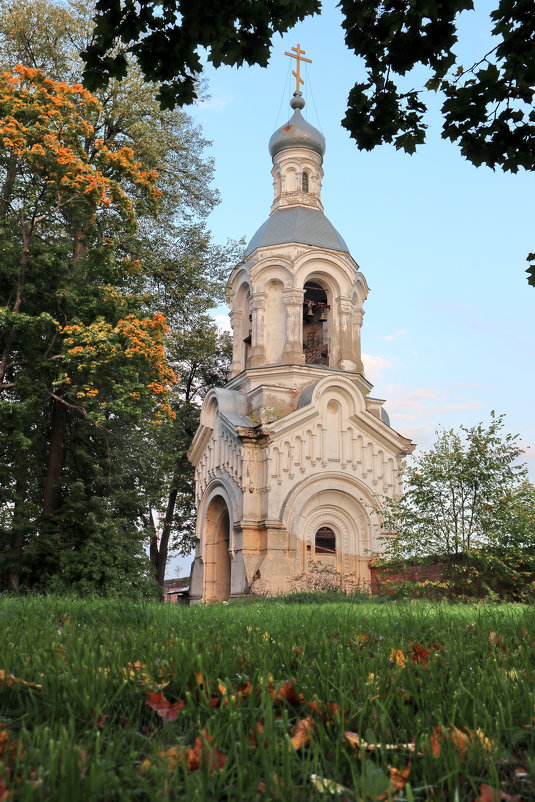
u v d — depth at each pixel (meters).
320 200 42.16
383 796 2.19
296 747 2.71
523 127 8.73
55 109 22.05
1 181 25.45
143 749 2.81
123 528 26.41
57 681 3.56
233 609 11.42
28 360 24.23
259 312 38.09
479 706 3.25
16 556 24.14
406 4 7.95
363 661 4.33
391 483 35.94
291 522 33.34
